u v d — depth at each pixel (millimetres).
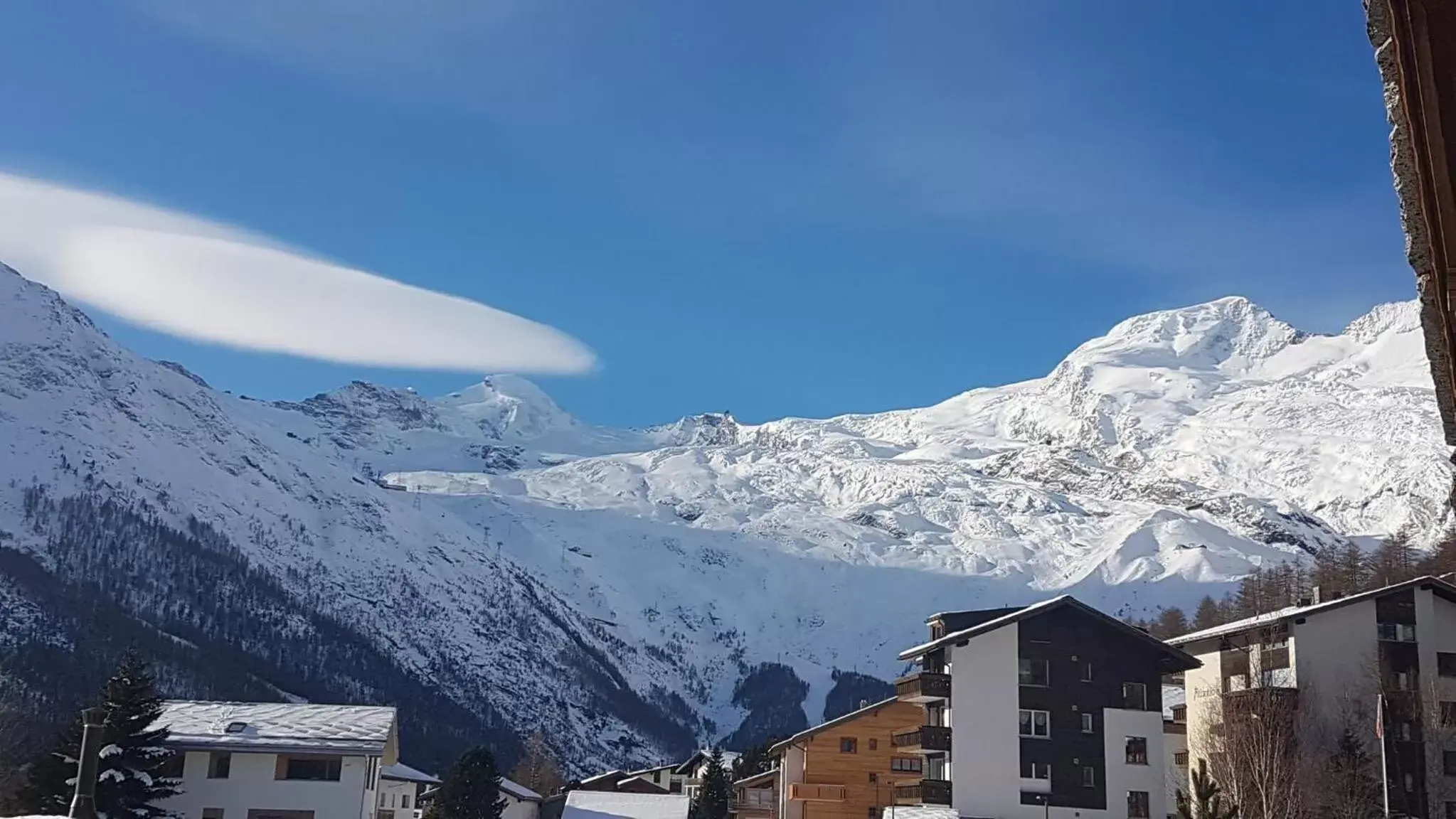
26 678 153375
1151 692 73188
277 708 72562
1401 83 6855
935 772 75875
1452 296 8180
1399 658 72750
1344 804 62500
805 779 86562
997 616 81688
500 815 101188
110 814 56875
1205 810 38688
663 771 152875
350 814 66000
